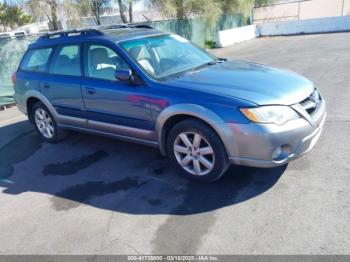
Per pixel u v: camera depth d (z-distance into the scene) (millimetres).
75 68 4512
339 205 2922
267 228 2758
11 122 6879
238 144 3131
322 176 3400
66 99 4645
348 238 2541
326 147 4023
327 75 7801
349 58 9609
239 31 19906
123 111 3961
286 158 3123
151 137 3838
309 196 3102
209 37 19750
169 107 3455
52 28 15953
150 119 3719
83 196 3619
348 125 4633
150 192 3535
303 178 3408
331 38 15711
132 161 4324
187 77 3691
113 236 2904
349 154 3795
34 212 3420
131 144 4891
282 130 3008
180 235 2812
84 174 4137
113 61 4031
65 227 3109
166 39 4562
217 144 3262
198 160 3496
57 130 5156
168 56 4246
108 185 3791
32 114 5504
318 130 3336
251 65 4156
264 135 2990
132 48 4039
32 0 15578
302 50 12664
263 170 3652
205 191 3418
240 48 16484
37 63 5141
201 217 3010
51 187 3916
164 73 3873
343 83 6891
